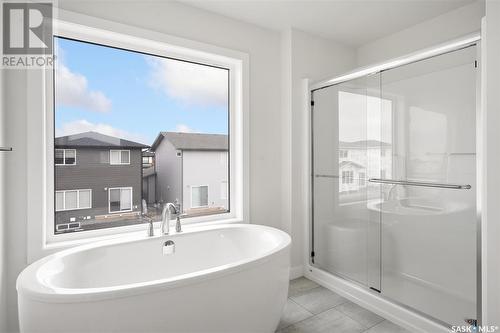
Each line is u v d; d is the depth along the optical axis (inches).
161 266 77.6
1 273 60.7
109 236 78.3
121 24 77.4
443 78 66.6
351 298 88.0
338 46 119.0
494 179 53.7
